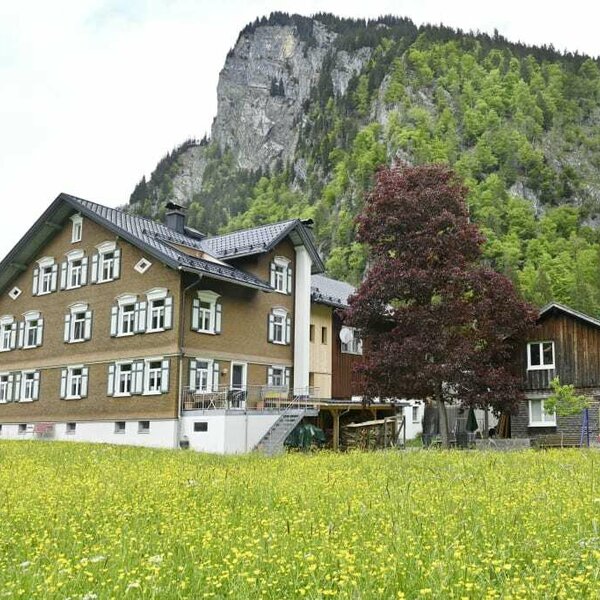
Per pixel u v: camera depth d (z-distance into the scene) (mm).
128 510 10188
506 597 5133
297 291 41781
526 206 161750
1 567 6707
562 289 126375
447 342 30984
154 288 35375
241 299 37906
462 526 8031
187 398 33875
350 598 5402
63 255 40688
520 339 36281
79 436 37750
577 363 34750
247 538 7422
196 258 36219
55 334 40344
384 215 33250
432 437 37969
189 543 7516
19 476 15609
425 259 32500
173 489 12258
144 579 6070
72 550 7480
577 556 6516
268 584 5773
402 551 6605
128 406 35562
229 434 31828
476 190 159000
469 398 30812
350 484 12555
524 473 14602
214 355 35781
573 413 31891
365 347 34469
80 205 38531
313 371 43219
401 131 186750
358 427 36688
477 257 33812
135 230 37781
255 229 42188
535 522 8234
